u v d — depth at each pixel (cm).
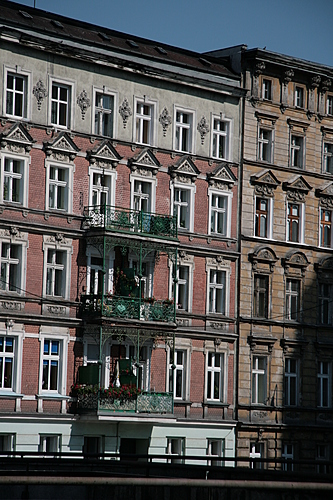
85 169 5725
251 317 6400
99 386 5566
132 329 5712
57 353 5594
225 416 6231
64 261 5638
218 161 6325
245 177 6450
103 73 5834
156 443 5900
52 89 5644
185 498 3416
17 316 5416
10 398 5378
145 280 5981
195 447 6075
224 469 3516
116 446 5728
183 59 6294
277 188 6619
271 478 4266
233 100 6444
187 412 6066
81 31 5866
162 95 6094
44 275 5544
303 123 6769
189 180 6181
